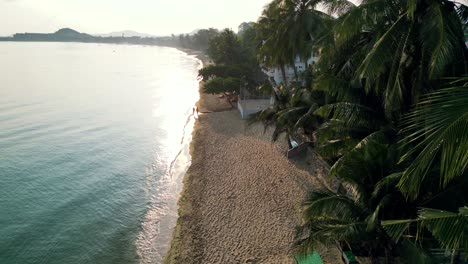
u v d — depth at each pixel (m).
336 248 14.91
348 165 10.74
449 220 6.61
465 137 5.36
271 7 26.28
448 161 5.48
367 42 15.10
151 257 17.84
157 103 58.75
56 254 18.64
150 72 106.25
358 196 10.15
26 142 37.06
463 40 10.67
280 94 24.88
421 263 8.70
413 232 9.76
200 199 21.48
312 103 19.94
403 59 11.30
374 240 11.23
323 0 22.12
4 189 26.14
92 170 29.95
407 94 12.56
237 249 16.23
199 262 15.62
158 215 21.98
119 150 35.03
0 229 20.86
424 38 10.48
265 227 17.72
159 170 29.64
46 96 62.81
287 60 28.52
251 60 59.25
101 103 58.12
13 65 115.12
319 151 14.95
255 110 40.44
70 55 178.00
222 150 30.20
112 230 20.59
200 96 58.03
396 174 8.93
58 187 26.62
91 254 18.50
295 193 20.88
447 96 6.16
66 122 45.41
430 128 6.23
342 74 15.58
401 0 11.32
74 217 22.27
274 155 27.44
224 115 43.34
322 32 21.59
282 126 22.30
